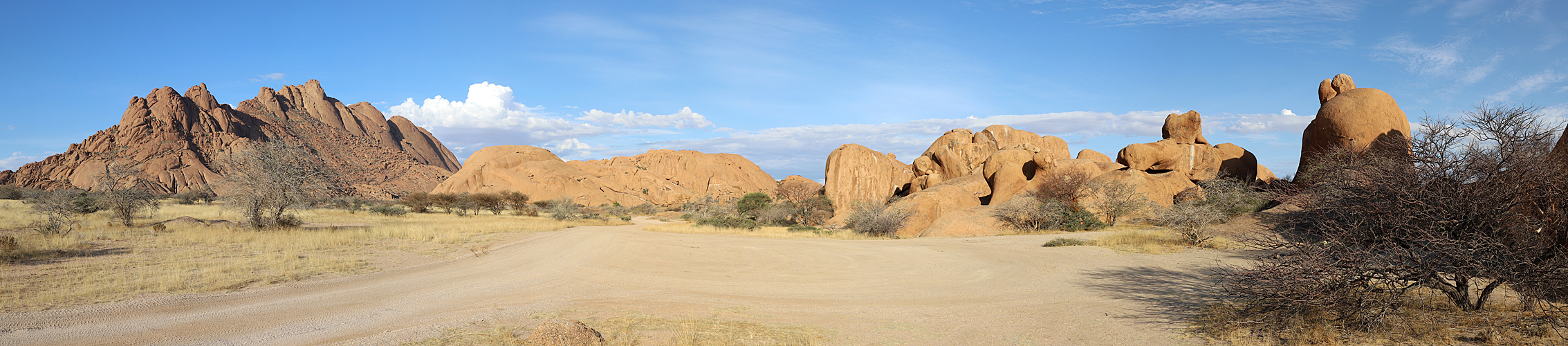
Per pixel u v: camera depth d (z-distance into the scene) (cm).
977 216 3073
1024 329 756
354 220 3800
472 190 16400
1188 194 3584
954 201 3891
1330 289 617
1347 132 2864
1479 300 669
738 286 1179
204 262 1383
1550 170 579
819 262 1697
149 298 918
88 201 2958
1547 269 562
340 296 1010
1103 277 1243
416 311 859
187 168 17912
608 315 826
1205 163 4528
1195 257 1505
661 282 1241
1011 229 2955
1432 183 612
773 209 5525
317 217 3922
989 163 4678
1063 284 1167
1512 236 599
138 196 2545
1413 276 617
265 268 1338
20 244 1495
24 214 2762
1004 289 1126
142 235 1931
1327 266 610
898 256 1830
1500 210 585
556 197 15838
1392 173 624
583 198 16038
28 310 791
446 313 833
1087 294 1030
